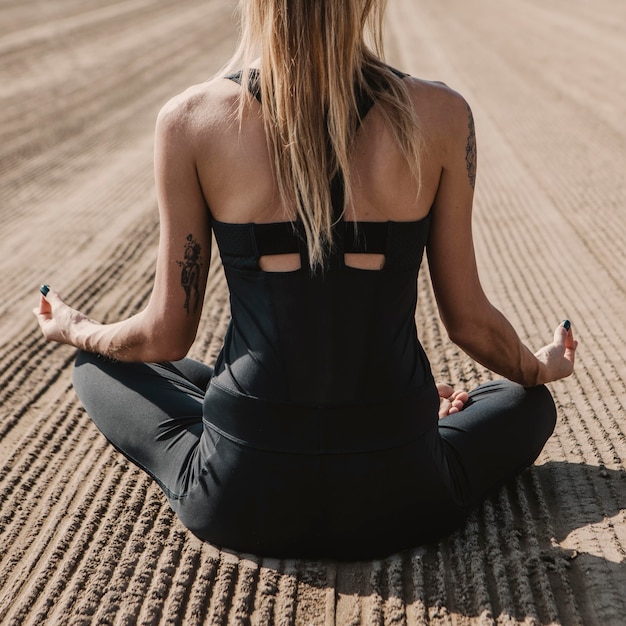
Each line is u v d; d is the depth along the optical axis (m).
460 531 2.45
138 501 2.71
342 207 1.92
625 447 2.95
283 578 2.26
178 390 2.50
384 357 2.04
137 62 15.98
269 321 2.02
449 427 2.42
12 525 2.62
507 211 6.48
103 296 5.00
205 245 2.07
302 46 1.84
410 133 1.91
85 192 7.55
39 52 17.14
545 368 2.46
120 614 2.15
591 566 2.27
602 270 5.08
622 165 7.68
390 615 2.12
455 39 18.02
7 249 6.00
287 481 2.10
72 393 3.71
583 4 23.44
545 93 11.54
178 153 1.96
